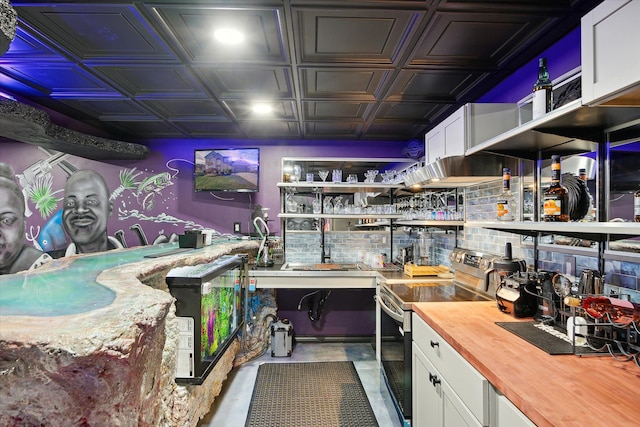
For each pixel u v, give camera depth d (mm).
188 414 1819
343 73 2447
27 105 2729
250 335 3576
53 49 2143
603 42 1081
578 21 1796
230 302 2410
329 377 3143
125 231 4176
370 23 1843
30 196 3775
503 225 1748
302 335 4164
